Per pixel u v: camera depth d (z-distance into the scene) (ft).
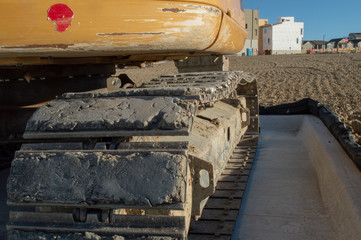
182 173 6.49
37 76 11.80
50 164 7.01
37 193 6.85
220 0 10.12
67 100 8.52
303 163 18.08
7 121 12.20
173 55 12.73
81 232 6.90
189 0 9.20
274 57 154.51
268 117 28.14
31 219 7.22
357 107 34.50
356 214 9.61
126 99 8.01
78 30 8.45
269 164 18.28
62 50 8.61
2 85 12.01
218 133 11.28
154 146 7.12
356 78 60.59
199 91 8.06
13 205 6.99
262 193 14.32
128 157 6.77
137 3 8.67
